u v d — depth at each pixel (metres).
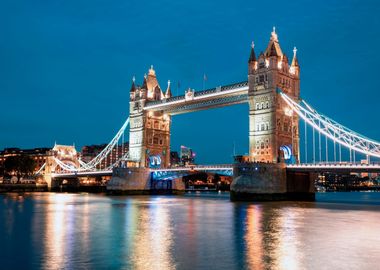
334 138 97.31
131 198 124.88
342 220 59.09
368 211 74.19
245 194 101.19
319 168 95.31
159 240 42.59
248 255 35.34
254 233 47.00
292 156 109.44
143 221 58.81
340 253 36.06
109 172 158.62
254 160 109.81
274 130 106.56
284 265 32.09
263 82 110.50
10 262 33.22
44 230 49.91
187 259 34.03
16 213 71.19
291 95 113.50
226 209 77.94
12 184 183.00
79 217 64.38
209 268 31.34
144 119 151.00
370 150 90.62
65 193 175.00
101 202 103.12
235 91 118.88
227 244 40.16
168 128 157.75
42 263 32.88
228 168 119.69
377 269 30.95
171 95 158.50
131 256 35.16
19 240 42.75
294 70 116.38
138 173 146.12
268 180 100.25
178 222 57.50
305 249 37.69
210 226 53.06
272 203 94.44
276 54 109.75
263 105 109.94
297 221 57.91
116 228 51.56
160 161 153.88
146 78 155.75
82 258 34.47
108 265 32.22
